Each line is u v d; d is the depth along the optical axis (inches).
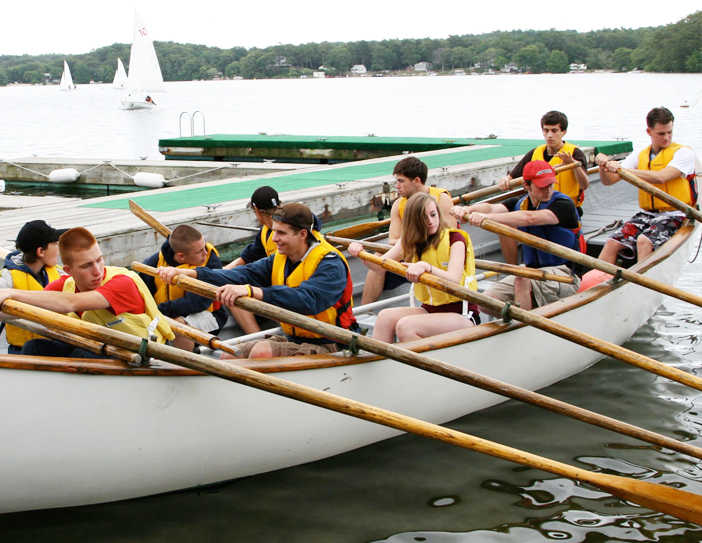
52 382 122.6
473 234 290.4
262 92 3624.5
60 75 5989.2
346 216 331.9
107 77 5925.2
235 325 204.1
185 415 135.0
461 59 5836.6
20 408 121.7
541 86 3073.3
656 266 222.8
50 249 156.5
